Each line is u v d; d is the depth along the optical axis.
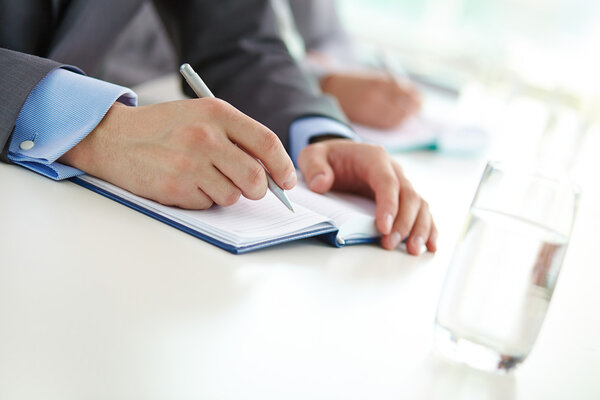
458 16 2.93
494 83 2.32
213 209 0.78
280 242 0.73
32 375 0.42
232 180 0.75
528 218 0.53
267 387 0.47
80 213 0.71
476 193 0.56
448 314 0.57
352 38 2.79
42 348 0.45
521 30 2.77
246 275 0.66
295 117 1.12
